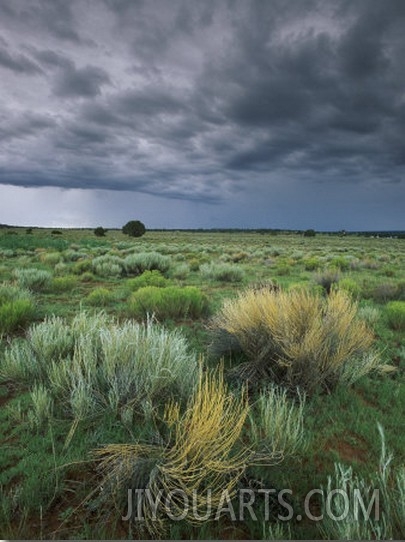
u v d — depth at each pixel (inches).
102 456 105.7
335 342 168.2
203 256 1011.3
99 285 487.8
